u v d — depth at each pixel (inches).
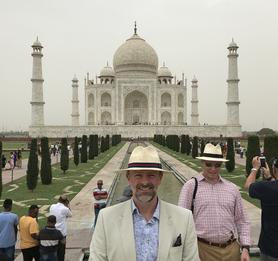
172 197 949.2
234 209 296.2
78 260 470.9
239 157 2356.1
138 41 4943.4
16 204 869.8
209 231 286.5
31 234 417.1
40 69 3919.8
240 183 1159.6
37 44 3863.2
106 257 190.2
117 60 4936.0
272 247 269.7
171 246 187.2
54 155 2564.0
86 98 4795.8
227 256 286.2
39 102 3917.3
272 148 979.9
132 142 3698.3
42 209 810.8
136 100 4849.9
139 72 4835.1
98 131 4097.0
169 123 4751.5
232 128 3927.2
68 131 4072.3
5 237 410.0
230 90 3914.9
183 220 194.5
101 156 2214.6
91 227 646.5
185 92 4810.5
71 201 896.3
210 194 290.7
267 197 269.9
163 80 5255.9
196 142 2016.5
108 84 4707.2
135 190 193.3
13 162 1727.4
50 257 407.5
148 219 193.3
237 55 3875.5
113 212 194.9
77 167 1667.1
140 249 187.0
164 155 2272.4
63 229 462.3
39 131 3917.3
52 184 1179.3
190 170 1448.1
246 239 289.9
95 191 644.7
